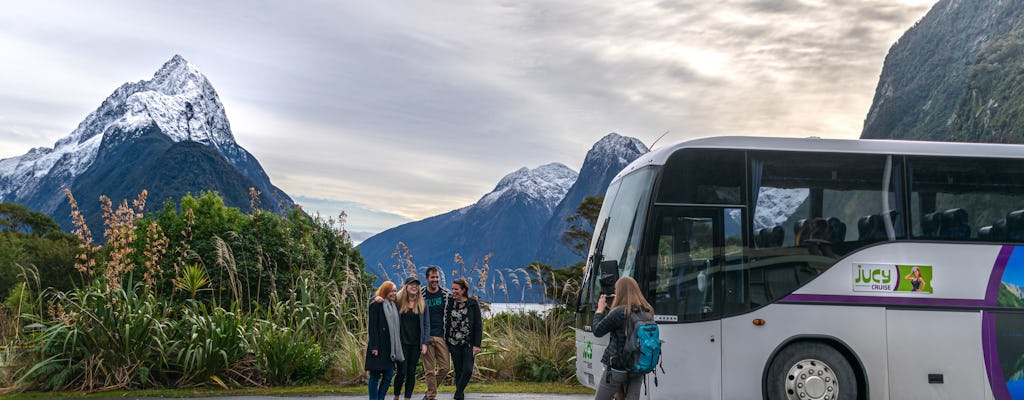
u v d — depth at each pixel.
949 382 10.66
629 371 8.80
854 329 10.61
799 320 10.56
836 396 10.51
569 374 15.41
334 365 14.73
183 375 13.50
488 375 15.53
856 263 10.76
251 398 12.54
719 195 10.84
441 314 12.20
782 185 10.94
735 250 10.71
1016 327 10.82
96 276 14.38
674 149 10.98
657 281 10.56
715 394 10.41
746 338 10.51
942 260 10.88
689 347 10.46
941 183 11.13
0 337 14.48
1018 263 10.97
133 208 14.23
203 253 19.27
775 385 10.51
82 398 12.34
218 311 14.34
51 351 13.16
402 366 11.73
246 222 20.09
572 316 16.12
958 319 10.76
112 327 13.27
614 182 12.30
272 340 14.02
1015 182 11.17
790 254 10.73
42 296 14.65
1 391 12.73
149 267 14.88
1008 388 10.72
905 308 10.72
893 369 10.61
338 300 15.84
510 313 16.48
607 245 11.40
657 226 10.71
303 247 19.05
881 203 11.00
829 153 11.08
